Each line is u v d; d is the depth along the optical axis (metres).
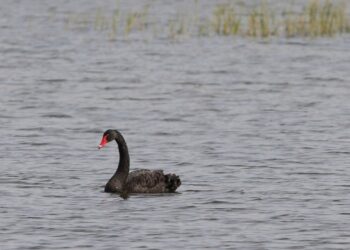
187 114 32.78
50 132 29.69
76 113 32.84
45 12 61.38
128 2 66.25
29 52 46.72
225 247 18.64
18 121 31.31
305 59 45.03
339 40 50.38
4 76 40.22
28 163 25.47
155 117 32.28
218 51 47.22
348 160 26.03
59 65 43.22
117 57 45.50
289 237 19.28
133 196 22.20
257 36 51.56
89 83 38.84
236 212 21.00
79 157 26.45
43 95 36.09
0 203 21.47
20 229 19.62
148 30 53.81
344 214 20.89
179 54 46.41
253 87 38.16
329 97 36.16
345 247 18.72
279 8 62.12
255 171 24.73
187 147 27.70
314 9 52.53
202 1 66.69
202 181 23.70
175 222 20.22
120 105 34.38
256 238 19.20
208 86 38.34
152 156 26.61
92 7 63.72
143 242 18.88
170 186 22.64
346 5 61.12
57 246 18.62
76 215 20.64
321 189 22.95
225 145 27.92
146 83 38.94
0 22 56.75
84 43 49.59
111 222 20.16
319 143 28.23
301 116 32.47
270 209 21.23
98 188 22.98
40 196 22.12
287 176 24.20
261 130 30.11
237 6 63.31
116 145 28.05
